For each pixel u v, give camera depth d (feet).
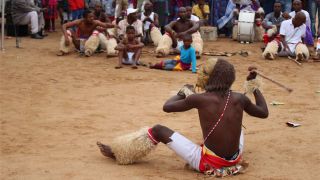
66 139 23.63
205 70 19.20
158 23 53.98
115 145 20.34
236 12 58.65
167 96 31.99
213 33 56.85
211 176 18.92
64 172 19.22
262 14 56.85
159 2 55.01
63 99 31.01
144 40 53.42
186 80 36.86
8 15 56.44
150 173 19.31
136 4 56.18
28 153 21.61
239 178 18.86
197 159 19.17
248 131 25.05
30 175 18.90
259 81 20.43
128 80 36.60
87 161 20.61
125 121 26.66
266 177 19.06
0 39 54.70
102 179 18.57
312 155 21.56
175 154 21.72
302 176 19.26
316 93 33.60
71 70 39.70
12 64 41.37
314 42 54.65
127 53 41.91
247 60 45.39
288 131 25.03
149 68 41.24
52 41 55.01
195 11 57.88
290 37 46.44
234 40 57.00
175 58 42.06
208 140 18.93
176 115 27.96
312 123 26.48
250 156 21.42
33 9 56.13
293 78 38.32
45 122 26.30
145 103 30.30
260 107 19.95
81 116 27.48
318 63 44.34
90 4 58.49
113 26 47.11
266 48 46.24
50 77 37.06
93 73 38.78
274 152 21.93
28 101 30.45
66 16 61.67
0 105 29.37
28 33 58.29
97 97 31.58
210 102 18.83
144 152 20.18
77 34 47.50
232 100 18.95
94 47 46.09
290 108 29.60
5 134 24.26
